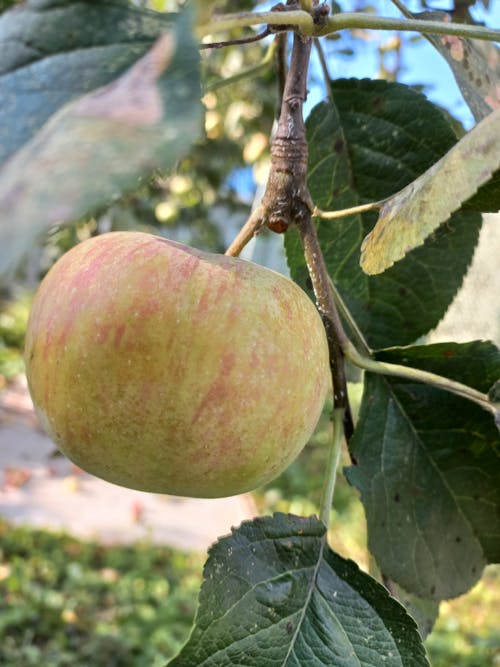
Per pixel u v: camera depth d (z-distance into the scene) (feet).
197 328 0.39
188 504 2.79
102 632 1.91
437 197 0.35
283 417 0.41
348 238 0.60
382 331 0.60
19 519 2.51
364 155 0.59
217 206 2.12
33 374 0.43
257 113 1.69
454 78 0.55
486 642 1.94
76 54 0.27
